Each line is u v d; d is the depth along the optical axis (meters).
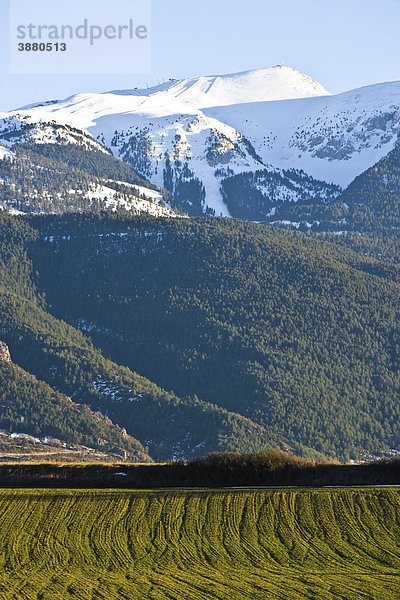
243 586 90.94
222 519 114.81
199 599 87.38
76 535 109.19
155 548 104.19
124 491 130.25
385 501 121.06
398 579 93.12
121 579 93.50
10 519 115.69
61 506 121.56
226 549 103.69
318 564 98.31
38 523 114.06
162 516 116.38
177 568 97.19
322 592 88.94
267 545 105.00
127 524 113.25
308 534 108.75
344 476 140.75
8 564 99.00
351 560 99.69
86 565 98.44
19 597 88.38
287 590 89.69
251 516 115.75
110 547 104.69
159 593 89.12
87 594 89.00
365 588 90.19
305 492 127.12
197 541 106.50
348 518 114.50
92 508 120.44
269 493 126.81
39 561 99.94
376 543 105.50
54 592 89.75
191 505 121.06
